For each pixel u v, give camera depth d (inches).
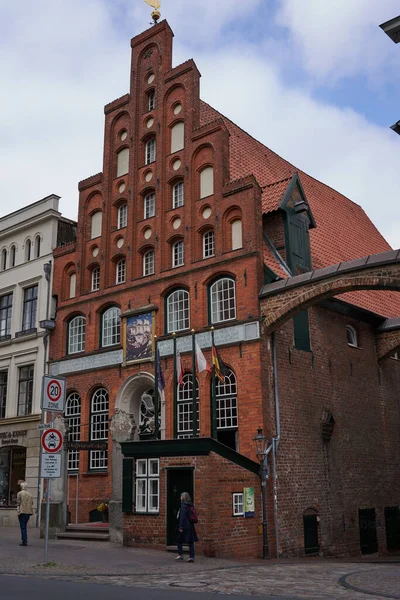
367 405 1042.7
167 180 1027.3
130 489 749.3
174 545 698.2
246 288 876.0
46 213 1216.2
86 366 1056.8
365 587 450.6
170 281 970.7
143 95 1111.6
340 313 1032.2
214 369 794.2
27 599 373.4
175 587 448.1
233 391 863.1
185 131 1016.9
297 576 525.3
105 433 1004.6
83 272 1114.7
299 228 989.8
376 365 1095.6
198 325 917.2
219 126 968.9
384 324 1104.8
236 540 711.7
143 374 967.0
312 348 948.6
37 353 1162.6
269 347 860.6
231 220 926.4
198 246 954.7
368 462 1010.7
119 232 1079.6
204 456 695.7
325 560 780.6
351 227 1346.0
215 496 690.8
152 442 737.0
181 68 1056.2
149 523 724.0
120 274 1069.1
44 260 1201.4
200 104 1132.5
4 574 519.8
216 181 951.0
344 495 939.3
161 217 1015.0
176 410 874.1
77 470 1023.6
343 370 1005.8
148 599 378.9
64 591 413.4
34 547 725.9
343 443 963.3
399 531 1051.3
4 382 1242.0
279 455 831.1
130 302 1020.5
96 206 1131.9
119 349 1015.0
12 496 1152.2
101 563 588.7
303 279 824.9
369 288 775.1
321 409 933.8
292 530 820.6
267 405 830.5
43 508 869.8
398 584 467.2
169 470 721.0
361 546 952.3
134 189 1069.1
